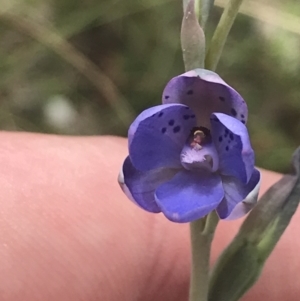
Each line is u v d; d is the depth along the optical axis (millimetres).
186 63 55
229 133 51
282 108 138
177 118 52
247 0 123
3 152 90
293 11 123
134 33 141
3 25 137
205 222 60
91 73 135
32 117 138
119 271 86
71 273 82
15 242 80
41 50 139
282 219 61
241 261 62
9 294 78
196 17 54
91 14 136
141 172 52
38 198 84
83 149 93
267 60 137
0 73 138
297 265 92
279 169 132
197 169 52
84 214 85
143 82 139
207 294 61
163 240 89
